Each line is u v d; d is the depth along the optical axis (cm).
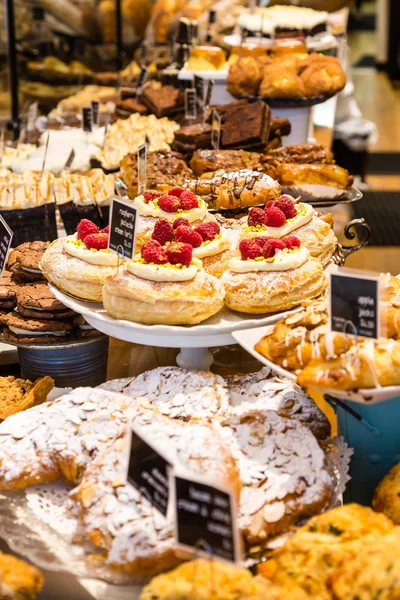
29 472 169
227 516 126
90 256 213
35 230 296
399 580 130
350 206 634
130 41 614
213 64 454
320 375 163
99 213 302
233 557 127
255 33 454
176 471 133
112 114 468
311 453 169
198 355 213
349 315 162
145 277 195
